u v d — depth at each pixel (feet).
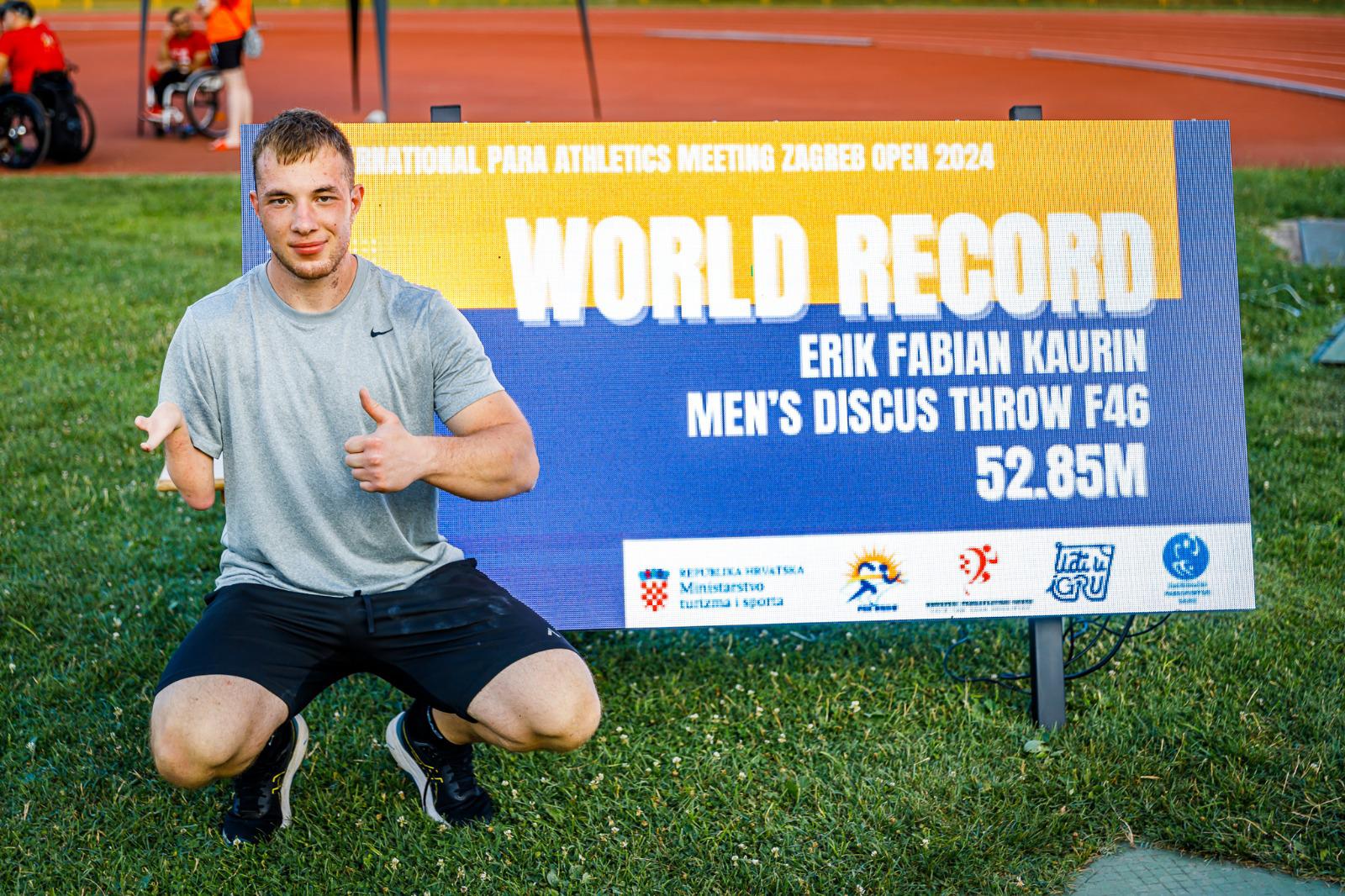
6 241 30.53
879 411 11.18
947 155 11.24
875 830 9.43
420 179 10.93
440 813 9.54
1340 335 22.99
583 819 9.64
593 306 11.05
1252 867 9.07
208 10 44.39
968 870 8.87
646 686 11.93
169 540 15.40
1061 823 9.46
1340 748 10.45
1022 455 11.23
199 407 8.47
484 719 8.42
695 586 11.05
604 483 11.04
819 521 11.12
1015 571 11.17
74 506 16.31
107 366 22.29
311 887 8.70
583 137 11.02
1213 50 81.41
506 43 87.35
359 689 11.81
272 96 62.64
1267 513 16.03
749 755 10.62
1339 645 12.47
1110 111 58.34
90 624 13.10
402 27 97.30
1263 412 19.97
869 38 90.84
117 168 42.11
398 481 7.77
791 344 11.15
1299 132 51.13
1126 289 11.32
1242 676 11.93
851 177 11.18
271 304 8.53
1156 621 13.19
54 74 40.63
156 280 27.78
